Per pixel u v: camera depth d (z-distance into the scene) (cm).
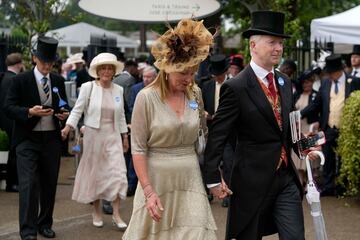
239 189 471
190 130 447
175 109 446
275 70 483
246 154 469
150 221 450
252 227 468
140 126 443
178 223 446
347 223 761
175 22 929
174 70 425
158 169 446
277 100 473
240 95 464
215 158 461
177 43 428
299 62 1237
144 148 446
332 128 901
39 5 1245
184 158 451
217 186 460
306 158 477
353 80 895
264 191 464
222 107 466
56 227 746
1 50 1173
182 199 448
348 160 841
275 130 467
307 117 932
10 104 662
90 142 736
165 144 446
